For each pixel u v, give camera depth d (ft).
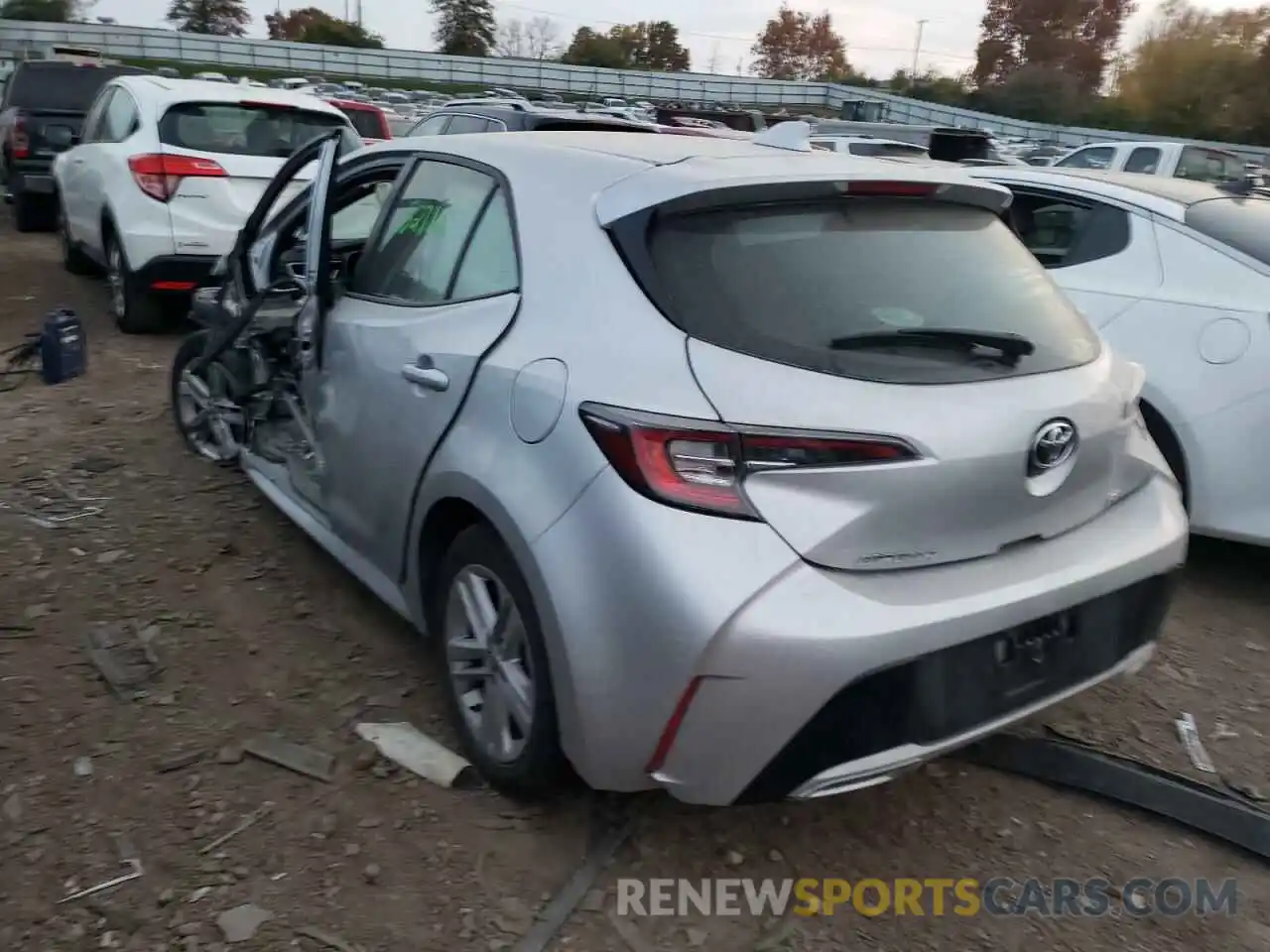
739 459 8.11
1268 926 9.32
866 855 9.90
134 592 13.67
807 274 9.12
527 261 10.02
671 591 7.99
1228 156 58.54
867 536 8.25
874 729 8.29
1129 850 10.16
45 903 8.76
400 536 11.25
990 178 18.58
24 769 10.28
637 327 8.81
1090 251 16.66
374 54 197.36
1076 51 247.09
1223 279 15.05
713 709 8.06
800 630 7.89
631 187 9.50
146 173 25.09
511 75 199.93
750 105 184.85
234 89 27.48
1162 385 14.94
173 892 8.95
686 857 9.72
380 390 11.38
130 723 11.07
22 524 15.33
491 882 9.27
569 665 8.59
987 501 8.69
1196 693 12.88
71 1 225.76
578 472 8.59
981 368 9.07
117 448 18.61
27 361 23.58
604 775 8.76
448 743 11.01
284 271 16.03
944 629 8.33
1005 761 11.24
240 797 10.09
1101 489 9.78
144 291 25.93
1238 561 16.89
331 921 8.75
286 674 12.11
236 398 16.67
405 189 12.63
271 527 15.80
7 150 42.06
